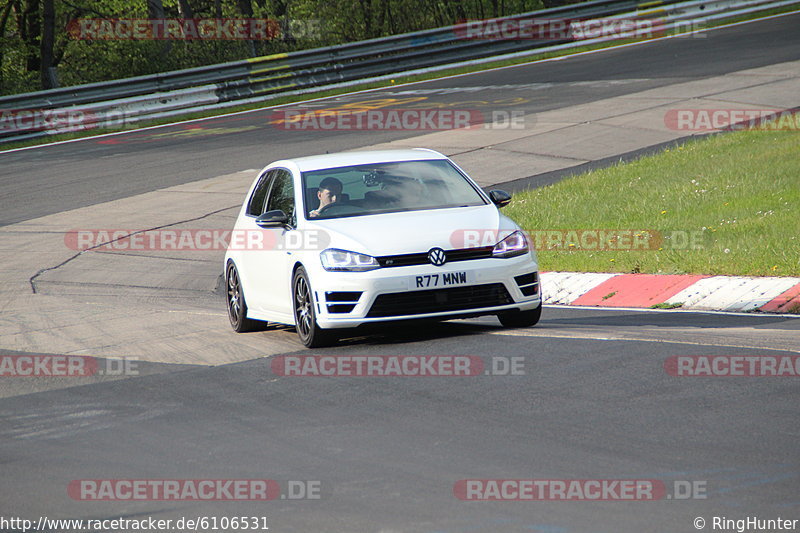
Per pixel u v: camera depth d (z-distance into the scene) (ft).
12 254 201.16
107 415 82.28
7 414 85.10
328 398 81.82
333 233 104.37
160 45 451.94
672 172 212.43
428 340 104.12
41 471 67.67
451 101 343.05
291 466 64.54
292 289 108.37
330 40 511.40
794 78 309.42
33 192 261.03
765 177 191.93
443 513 54.29
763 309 118.11
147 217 228.43
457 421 71.97
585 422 69.36
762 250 141.49
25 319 140.36
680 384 77.71
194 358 105.60
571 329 106.01
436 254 100.48
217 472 64.59
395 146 278.67
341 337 113.60
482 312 101.76
